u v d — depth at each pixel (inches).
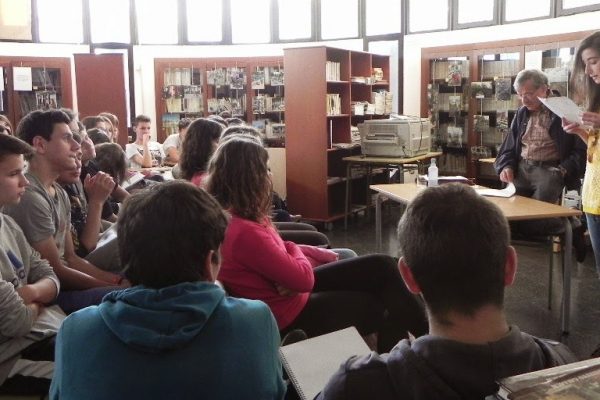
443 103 319.6
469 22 303.1
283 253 84.1
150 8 352.8
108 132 215.6
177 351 42.1
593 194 107.5
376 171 295.1
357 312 92.7
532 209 130.1
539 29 274.2
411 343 38.4
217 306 44.6
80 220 117.0
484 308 37.1
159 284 45.0
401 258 40.1
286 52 256.5
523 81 148.1
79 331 43.3
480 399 35.5
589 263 187.5
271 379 45.4
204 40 360.8
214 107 348.5
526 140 153.2
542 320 141.0
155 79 350.9
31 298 76.9
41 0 330.0
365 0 338.3
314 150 254.8
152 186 48.9
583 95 111.0
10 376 71.8
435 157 297.9
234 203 84.4
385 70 314.7
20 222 89.0
